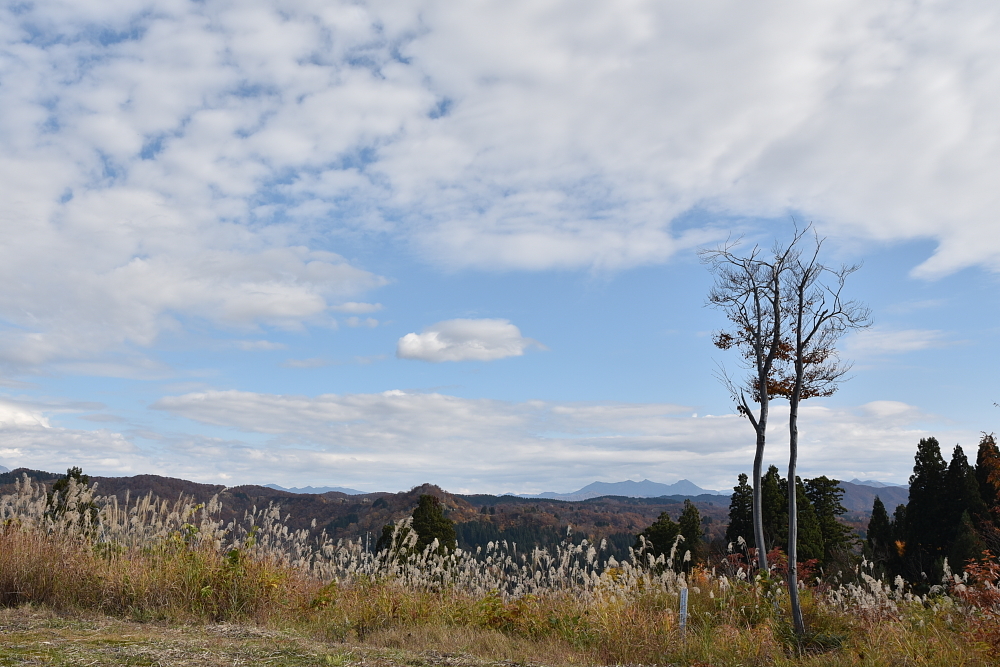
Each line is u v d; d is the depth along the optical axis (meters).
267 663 6.26
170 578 9.84
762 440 13.97
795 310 13.01
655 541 25.20
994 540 23.64
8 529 10.16
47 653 6.01
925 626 9.70
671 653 9.45
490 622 10.82
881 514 37.72
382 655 7.22
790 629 10.54
